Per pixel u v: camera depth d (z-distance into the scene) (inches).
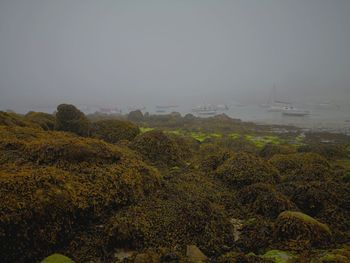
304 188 430.0
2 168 360.2
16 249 272.7
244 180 486.0
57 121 772.0
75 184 343.9
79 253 298.0
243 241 328.8
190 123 1507.1
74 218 319.3
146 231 319.3
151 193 411.2
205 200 370.6
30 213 283.7
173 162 612.1
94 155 411.5
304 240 310.0
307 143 1043.9
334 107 2650.1
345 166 636.7
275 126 1578.5
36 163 387.5
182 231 327.0
